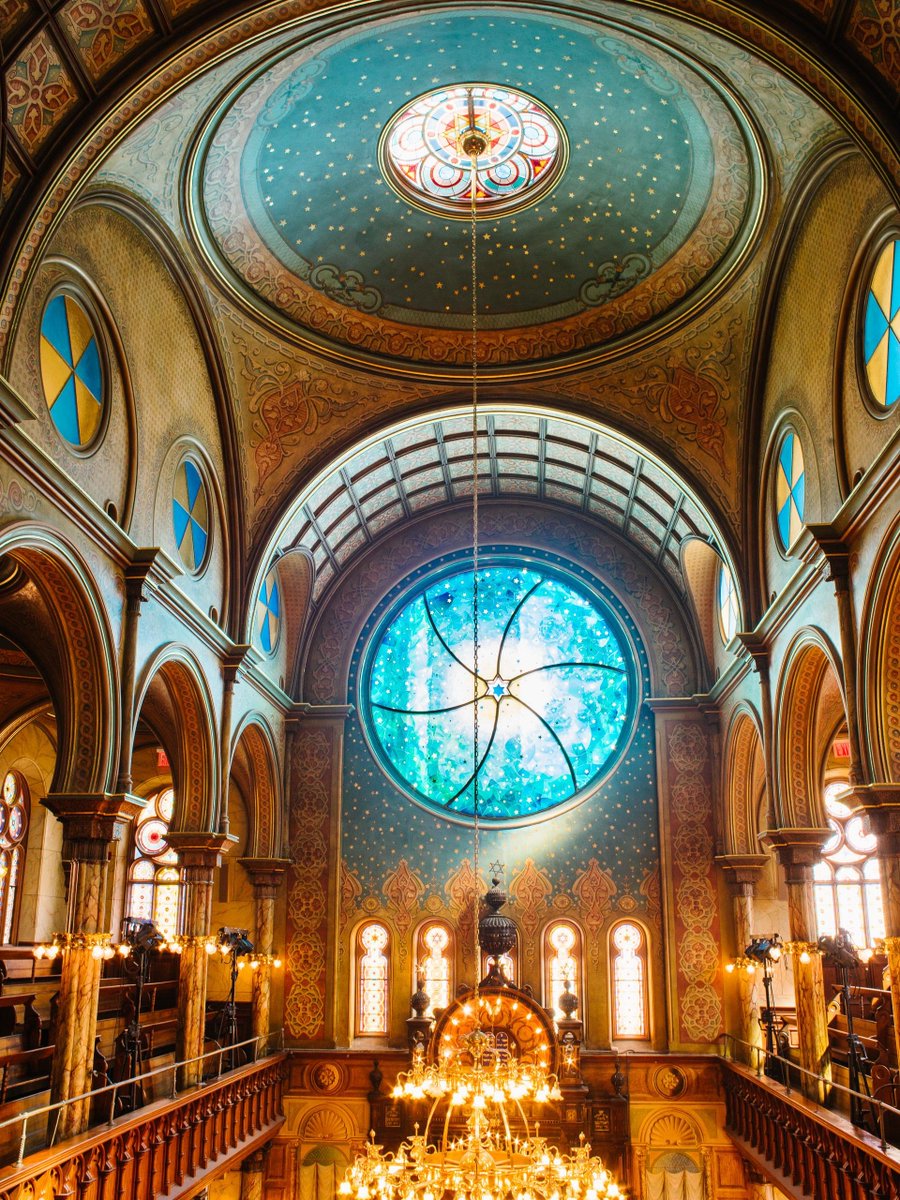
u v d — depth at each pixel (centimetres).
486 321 2261
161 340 1912
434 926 2680
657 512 2633
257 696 2483
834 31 1255
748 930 2541
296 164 1916
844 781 2972
